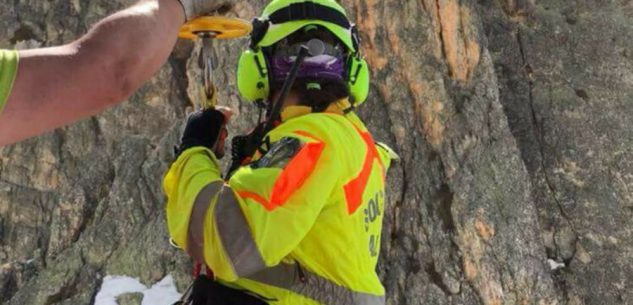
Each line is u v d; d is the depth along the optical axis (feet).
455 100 28.86
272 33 6.75
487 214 26.48
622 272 27.14
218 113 6.73
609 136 30.35
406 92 29.37
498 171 27.61
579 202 28.71
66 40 36.50
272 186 5.77
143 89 34.06
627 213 28.60
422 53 29.71
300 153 5.87
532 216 26.99
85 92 4.62
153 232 28.73
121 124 33.65
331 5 6.83
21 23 36.70
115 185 30.91
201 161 6.23
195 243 6.03
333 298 6.13
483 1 34.30
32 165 33.37
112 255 29.09
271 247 5.72
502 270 25.71
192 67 33.22
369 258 6.45
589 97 31.58
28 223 32.55
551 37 33.22
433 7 30.22
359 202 6.27
